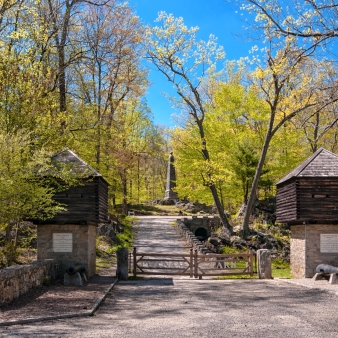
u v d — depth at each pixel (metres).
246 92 35.50
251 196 30.88
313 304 11.70
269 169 35.00
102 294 13.30
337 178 18.09
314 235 18.30
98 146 25.89
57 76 21.64
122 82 31.58
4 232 19.91
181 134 34.62
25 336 7.88
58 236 17.39
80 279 15.53
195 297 13.22
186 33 32.09
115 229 32.50
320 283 16.23
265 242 30.00
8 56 16.53
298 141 36.34
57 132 17.61
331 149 30.86
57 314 9.92
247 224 31.05
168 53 31.73
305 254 18.23
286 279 18.08
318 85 16.05
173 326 8.85
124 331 8.36
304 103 25.61
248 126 36.62
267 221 34.81
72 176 16.27
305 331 8.36
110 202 40.97
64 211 17.06
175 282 17.44
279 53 23.16
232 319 9.61
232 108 34.66
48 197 14.93
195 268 18.92
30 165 14.16
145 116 42.09
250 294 13.80
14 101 15.75
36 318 9.40
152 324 9.08
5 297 11.21
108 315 10.19
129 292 14.45
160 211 53.09
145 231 36.19
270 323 9.13
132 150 38.81
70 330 8.43
